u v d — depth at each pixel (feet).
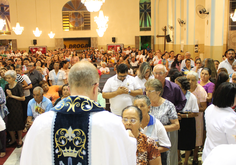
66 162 4.01
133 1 86.02
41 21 86.02
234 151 4.02
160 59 37.73
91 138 4.00
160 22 79.51
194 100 12.07
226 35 43.06
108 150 4.03
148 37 88.69
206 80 15.10
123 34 87.40
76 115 4.10
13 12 84.64
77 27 87.30
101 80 30.12
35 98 14.90
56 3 85.76
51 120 4.12
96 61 69.00
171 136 10.28
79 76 4.34
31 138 4.10
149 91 9.43
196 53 45.16
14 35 85.51
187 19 44.78
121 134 4.17
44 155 4.05
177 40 55.67
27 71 22.66
